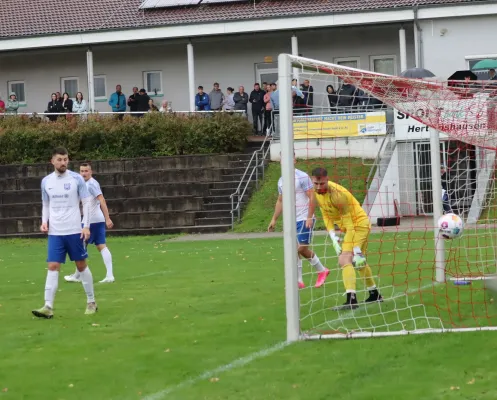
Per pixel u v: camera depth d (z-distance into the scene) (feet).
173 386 28.02
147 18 146.92
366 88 40.63
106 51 154.81
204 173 117.19
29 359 32.58
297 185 48.21
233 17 140.46
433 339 33.63
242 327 37.37
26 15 156.04
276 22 137.90
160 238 102.78
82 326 39.11
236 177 117.29
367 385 27.30
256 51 148.46
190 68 144.46
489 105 42.42
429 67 134.21
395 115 89.15
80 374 30.04
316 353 32.01
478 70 129.39
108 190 117.08
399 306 41.47
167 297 47.47
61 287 54.90
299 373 29.07
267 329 36.76
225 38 145.69
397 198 85.51
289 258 34.86
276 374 29.07
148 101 142.31
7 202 119.65
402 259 62.34
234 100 139.64
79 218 42.32
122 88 154.71
